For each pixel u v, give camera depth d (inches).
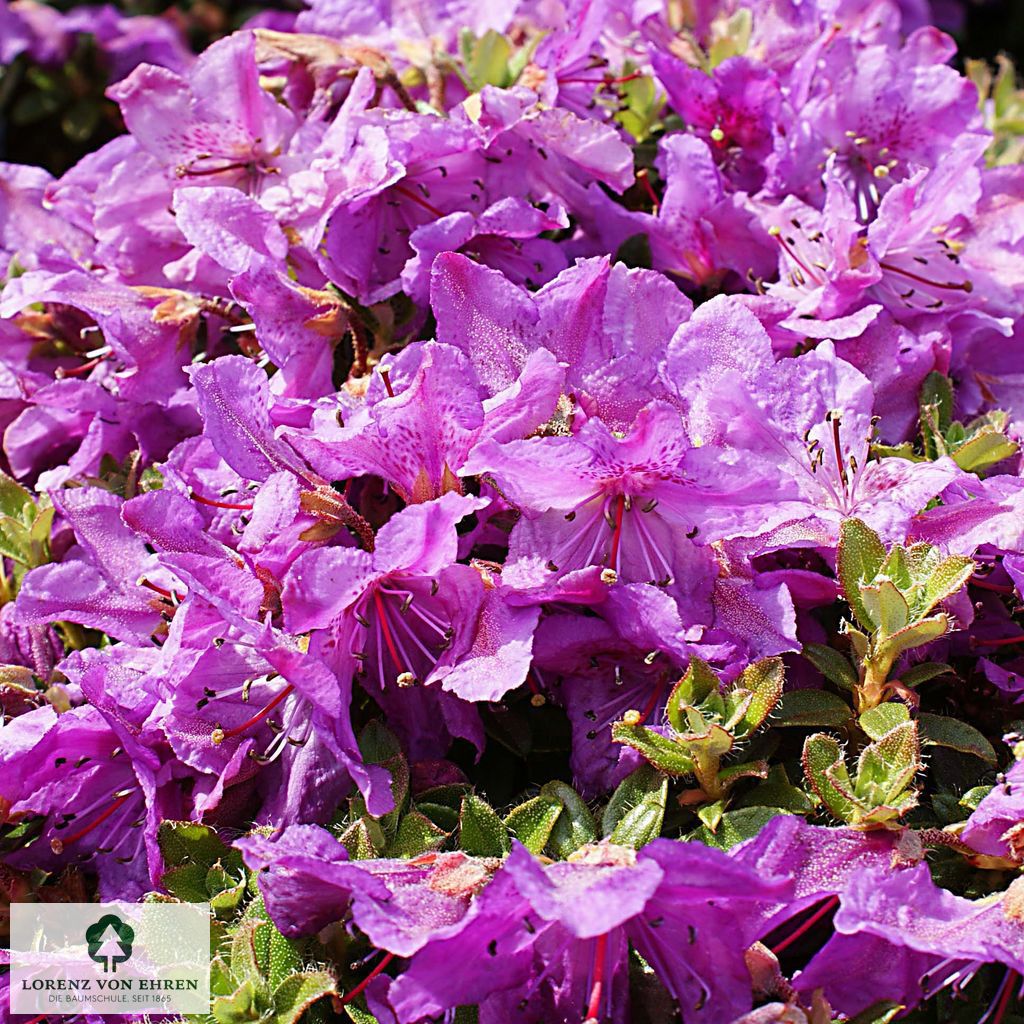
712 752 16.1
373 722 16.6
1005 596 17.2
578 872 15.4
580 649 16.5
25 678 17.7
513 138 18.0
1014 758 16.6
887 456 17.4
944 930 15.6
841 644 16.9
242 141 18.4
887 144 18.8
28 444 18.9
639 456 16.2
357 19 19.3
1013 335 18.6
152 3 30.3
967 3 32.4
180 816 16.8
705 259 18.3
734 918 15.6
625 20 19.7
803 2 19.3
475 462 16.1
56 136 28.5
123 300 18.1
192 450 17.5
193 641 16.4
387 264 18.0
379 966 15.8
